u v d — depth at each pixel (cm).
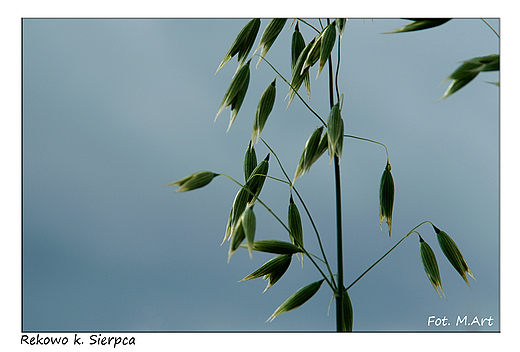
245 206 91
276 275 91
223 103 90
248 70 91
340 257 90
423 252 92
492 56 88
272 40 91
